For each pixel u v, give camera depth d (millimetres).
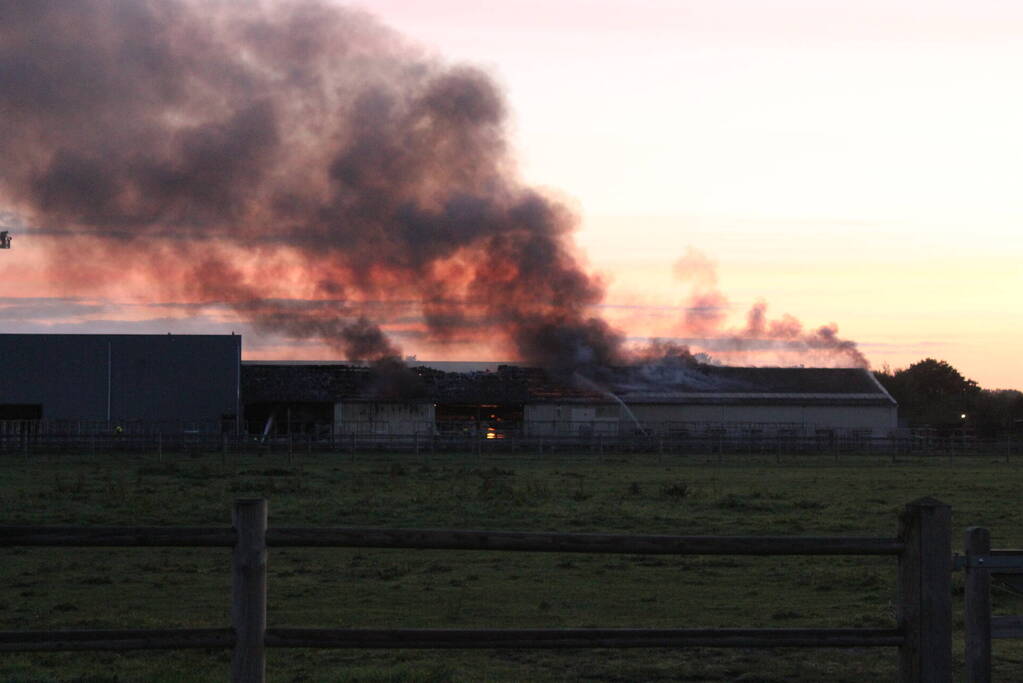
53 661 18094
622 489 58344
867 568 30641
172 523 39812
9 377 113375
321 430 114812
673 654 19031
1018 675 17328
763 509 48188
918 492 58625
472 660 18500
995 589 23750
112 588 26875
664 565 31172
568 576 29078
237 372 115312
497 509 45781
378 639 10664
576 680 16922
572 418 118000
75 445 92750
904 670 11008
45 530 10195
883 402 121625
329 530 10625
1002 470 80188
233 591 10516
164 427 111438
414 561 31609
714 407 119938
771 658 18719
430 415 117188
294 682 16422
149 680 16172
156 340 115250
